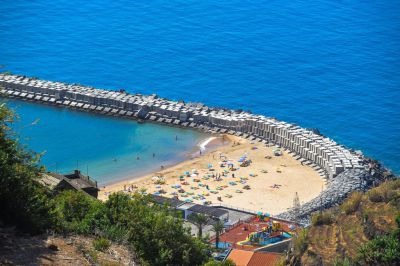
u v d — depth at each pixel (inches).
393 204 2807.6
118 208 2691.9
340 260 2514.8
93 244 2158.0
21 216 2055.9
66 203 2682.1
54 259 1927.9
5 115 2224.4
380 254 2485.2
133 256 2252.7
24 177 2129.7
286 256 2940.5
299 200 7682.1
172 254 2583.7
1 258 1854.1
